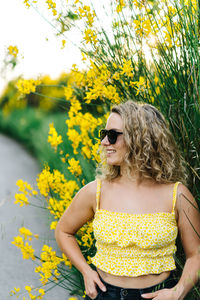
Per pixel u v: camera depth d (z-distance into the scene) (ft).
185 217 6.16
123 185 6.37
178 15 7.79
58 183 8.87
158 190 6.25
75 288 9.50
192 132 7.38
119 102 8.31
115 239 5.99
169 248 6.10
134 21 8.05
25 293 10.57
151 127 6.32
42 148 29.27
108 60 8.52
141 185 6.30
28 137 47.73
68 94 9.40
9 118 64.59
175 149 6.63
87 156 9.64
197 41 7.20
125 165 6.34
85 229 8.61
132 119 6.28
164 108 7.82
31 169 30.83
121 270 5.97
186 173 7.39
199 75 7.07
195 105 7.14
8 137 61.21
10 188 23.41
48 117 43.21
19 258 12.96
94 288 6.33
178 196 6.17
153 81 8.13
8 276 11.67
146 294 5.93
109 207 6.29
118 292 6.04
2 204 18.19
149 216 6.04
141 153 6.23
